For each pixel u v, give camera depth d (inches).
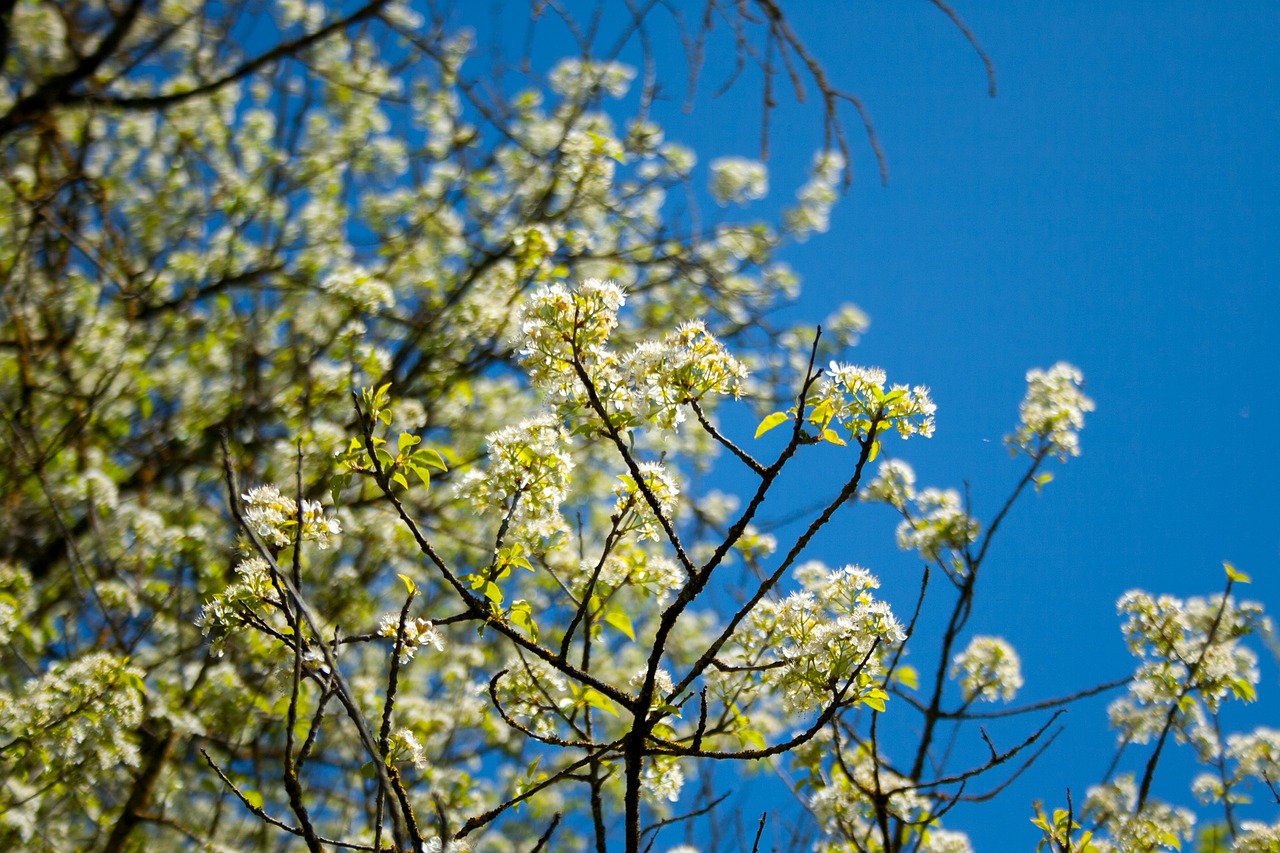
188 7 270.7
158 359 326.0
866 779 186.9
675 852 181.0
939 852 185.2
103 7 249.9
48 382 295.4
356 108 343.9
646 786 148.5
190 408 314.5
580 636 298.4
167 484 323.6
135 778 237.6
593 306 130.9
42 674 224.4
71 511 270.4
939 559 220.7
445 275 352.2
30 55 248.1
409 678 295.7
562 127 346.3
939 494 231.5
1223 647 202.4
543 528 138.3
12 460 263.3
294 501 129.3
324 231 350.6
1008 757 153.6
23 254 270.1
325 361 312.3
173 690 244.5
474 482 138.9
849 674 130.6
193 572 273.1
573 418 133.1
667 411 125.9
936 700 201.5
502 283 318.7
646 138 353.1
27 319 284.5
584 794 321.4
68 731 189.6
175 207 351.6
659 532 135.3
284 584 105.8
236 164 354.0
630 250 370.3
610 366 132.5
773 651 155.6
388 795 101.1
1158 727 201.5
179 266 331.0
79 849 235.8
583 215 370.0
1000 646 220.8
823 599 137.6
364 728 103.8
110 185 339.3
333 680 105.5
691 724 191.6
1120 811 193.0
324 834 254.5
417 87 347.3
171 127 345.7
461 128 356.2
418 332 319.6
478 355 317.4
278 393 318.0
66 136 304.2
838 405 120.7
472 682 276.7
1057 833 165.0
